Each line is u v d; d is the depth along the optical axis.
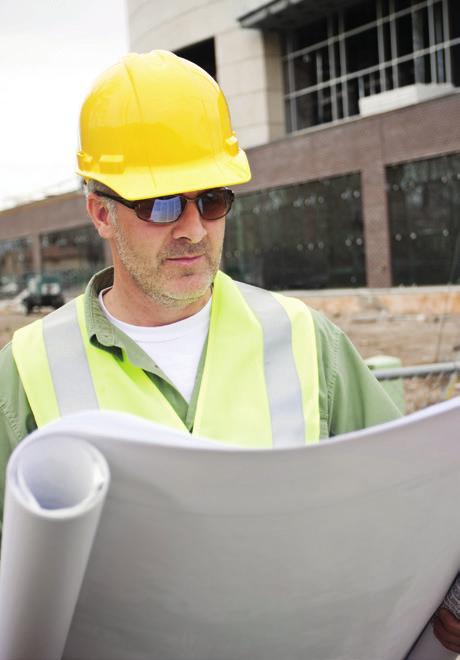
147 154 1.61
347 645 1.23
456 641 1.39
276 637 1.15
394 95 27.70
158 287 1.61
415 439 1.01
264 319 1.73
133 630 1.12
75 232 45.94
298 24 31.98
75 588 0.94
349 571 1.11
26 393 1.59
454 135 24.50
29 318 34.25
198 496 0.96
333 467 0.97
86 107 1.68
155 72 1.65
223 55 33.91
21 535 0.85
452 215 24.92
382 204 26.84
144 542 1.01
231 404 1.62
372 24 30.02
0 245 53.97
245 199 32.38
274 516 1.00
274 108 32.94
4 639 0.99
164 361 1.68
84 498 0.87
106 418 0.97
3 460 1.58
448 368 4.55
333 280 29.11
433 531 1.17
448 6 27.47
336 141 28.22
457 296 21.53
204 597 1.07
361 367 1.79
